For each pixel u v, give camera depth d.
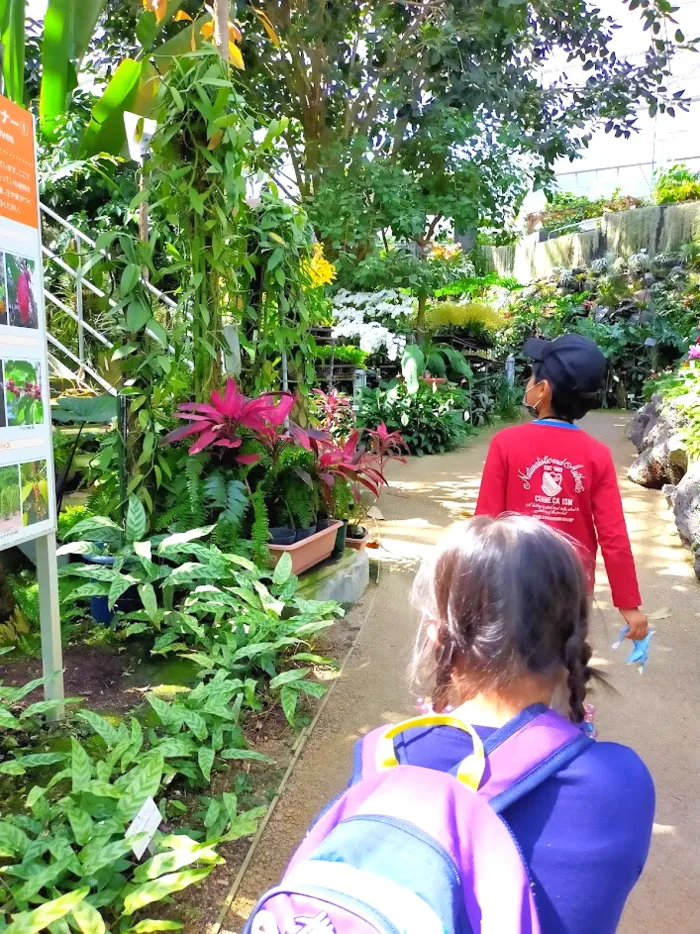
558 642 0.94
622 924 1.89
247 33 9.76
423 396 9.06
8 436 2.07
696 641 3.61
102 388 5.49
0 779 2.16
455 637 0.95
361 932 0.65
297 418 4.35
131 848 1.67
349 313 10.12
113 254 4.64
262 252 4.11
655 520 5.80
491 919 0.70
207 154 3.27
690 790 2.44
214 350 3.64
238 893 1.88
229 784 2.29
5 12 3.70
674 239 16.80
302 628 2.82
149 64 3.92
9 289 2.07
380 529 5.33
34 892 1.56
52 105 4.65
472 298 15.97
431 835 0.73
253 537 3.34
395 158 10.95
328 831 0.81
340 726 2.72
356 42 10.26
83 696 2.64
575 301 17.27
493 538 0.97
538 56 10.62
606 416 14.04
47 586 2.33
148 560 2.88
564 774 0.83
